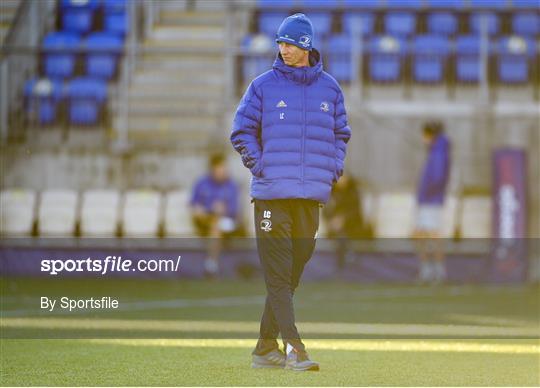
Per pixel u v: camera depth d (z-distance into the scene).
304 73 24.28
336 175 24.72
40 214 68.81
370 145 69.50
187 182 69.75
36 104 72.00
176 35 79.06
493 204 67.25
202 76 74.88
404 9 73.25
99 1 80.19
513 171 67.56
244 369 24.52
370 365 25.64
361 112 69.69
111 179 69.88
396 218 67.56
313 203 24.31
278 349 24.81
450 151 66.69
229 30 73.19
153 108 73.00
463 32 80.31
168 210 68.12
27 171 69.94
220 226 64.88
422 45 76.75
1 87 71.25
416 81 74.69
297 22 24.14
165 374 23.72
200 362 25.81
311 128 24.27
